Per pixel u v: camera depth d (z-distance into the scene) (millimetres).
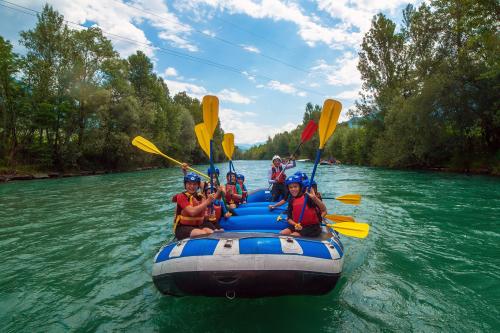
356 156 34188
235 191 5289
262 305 2846
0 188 12758
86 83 22891
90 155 24297
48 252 4465
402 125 20062
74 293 3188
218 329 2490
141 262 4031
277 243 2809
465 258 4004
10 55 18312
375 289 3148
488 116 16875
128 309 2840
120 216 6777
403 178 15031
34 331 2527
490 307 2783
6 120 18781
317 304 2855
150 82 35812
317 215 3412
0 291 3260
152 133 32469
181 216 3523
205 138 4738
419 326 2504
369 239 4875
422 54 21578
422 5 21531
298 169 27328
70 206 8102
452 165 18609
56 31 21172
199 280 2686
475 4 14219
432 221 5984
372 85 27547
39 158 19562
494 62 14758
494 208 7109
